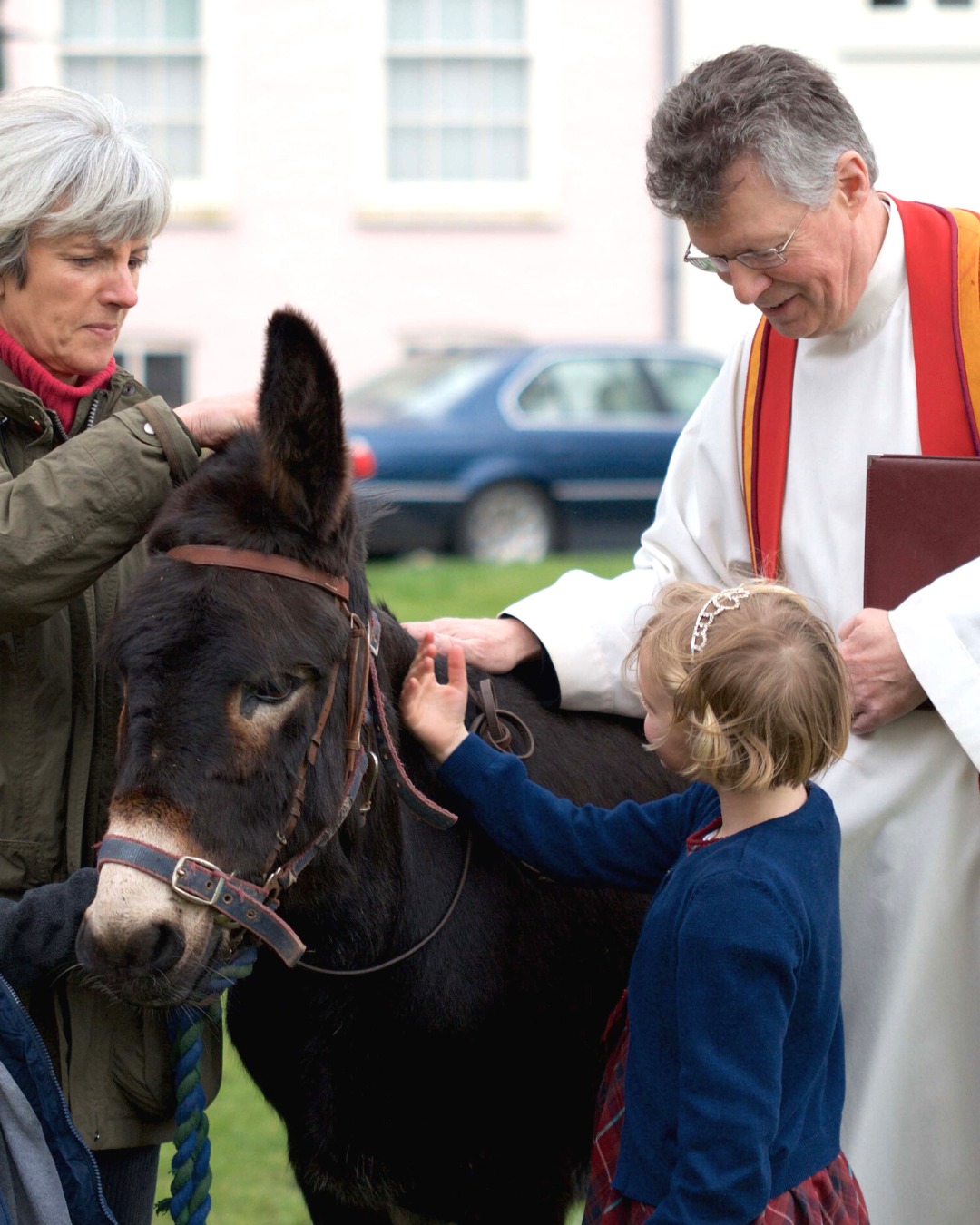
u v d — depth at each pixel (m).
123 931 2.40
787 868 2.50
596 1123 2.80
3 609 2.55
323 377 2.54
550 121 16.39
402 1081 2.92
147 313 16.38
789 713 2.48
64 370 2.75
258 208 16.41
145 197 2.67
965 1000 3.05
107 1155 2.83
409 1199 3.00
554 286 16.55
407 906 2.88
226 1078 5.11
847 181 2.96
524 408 13.08
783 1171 2.49
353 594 2.73
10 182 2.59
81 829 2.72
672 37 16.28
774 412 3.26
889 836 3.05
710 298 16.48
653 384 13.43
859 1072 3.08
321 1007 2.90
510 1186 3.04
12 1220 2.50
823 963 2.51
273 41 16.30
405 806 2.89
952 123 16.38
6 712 2.68
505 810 2.84
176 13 16.41
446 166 16.72
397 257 16.52
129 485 2.59
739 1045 2.39
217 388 16.48
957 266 3.06
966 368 3.04
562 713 3.37
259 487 2.61
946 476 2.95
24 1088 2.53
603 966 3.16
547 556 13.06
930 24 16.20
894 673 2.93
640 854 2.79
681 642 2.58
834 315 3.08
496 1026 2.97
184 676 2.45
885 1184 3.05
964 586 2.91
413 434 12.72
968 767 3.00
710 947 2.43
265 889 2.53
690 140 2.90
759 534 3.28
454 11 16.53
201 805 2.44
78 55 16.52
